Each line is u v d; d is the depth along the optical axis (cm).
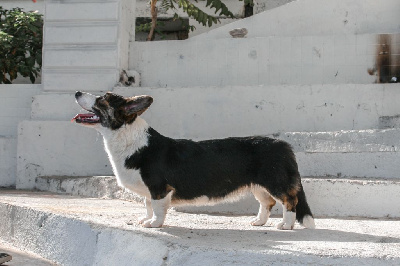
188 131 895
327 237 441
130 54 1007
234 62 961
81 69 967
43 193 832
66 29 976
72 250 472
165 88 906
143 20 1479
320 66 927
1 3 1441
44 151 933
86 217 504
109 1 966
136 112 479
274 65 945
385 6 941
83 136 923
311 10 968
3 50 1152
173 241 396
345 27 957
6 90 999
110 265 420
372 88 831
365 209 621
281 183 493
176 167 484
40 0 1436
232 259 356
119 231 440
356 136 738
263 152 497
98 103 485
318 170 744
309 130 851
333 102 845
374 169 722
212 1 1206
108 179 780
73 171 923
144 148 483
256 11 1384
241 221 563
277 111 865
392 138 722
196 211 650
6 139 970
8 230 582
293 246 381
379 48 903
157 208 483
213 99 889
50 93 971
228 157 495
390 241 423
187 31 1541
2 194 792
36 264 464
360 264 341
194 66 978
